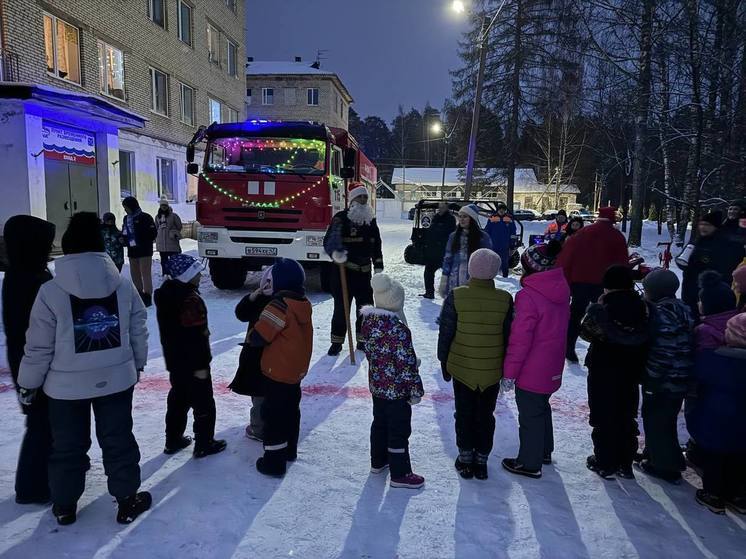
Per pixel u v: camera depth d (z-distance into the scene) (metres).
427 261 9.63
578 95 12.96
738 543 2.96
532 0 25.28
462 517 3.09
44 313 2.66
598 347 3.58
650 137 11.81
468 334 3.44
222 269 9.87
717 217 5.79
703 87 9.34
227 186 9.01
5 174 12.06
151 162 18.84
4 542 2.73
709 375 3.22
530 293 3.41
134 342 2.98
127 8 17.22
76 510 2.99
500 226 12.00
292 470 3.56
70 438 2.82
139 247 8.62
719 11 8.80
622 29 11.24
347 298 5.89
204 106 23.23
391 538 2.88
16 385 2.91
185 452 3.78
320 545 2.80
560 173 40.41
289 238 9.01
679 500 3.39
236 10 26.66
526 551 2.81
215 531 2.87
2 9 12.16
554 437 4.29
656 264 15.82
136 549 2.70
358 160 11.84
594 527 3.06
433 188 63.28
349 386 5.18
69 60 14.80
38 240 2.95
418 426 4.36
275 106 47.19
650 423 3.58
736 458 3.25
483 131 30.94
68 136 13.84
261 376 3.58
